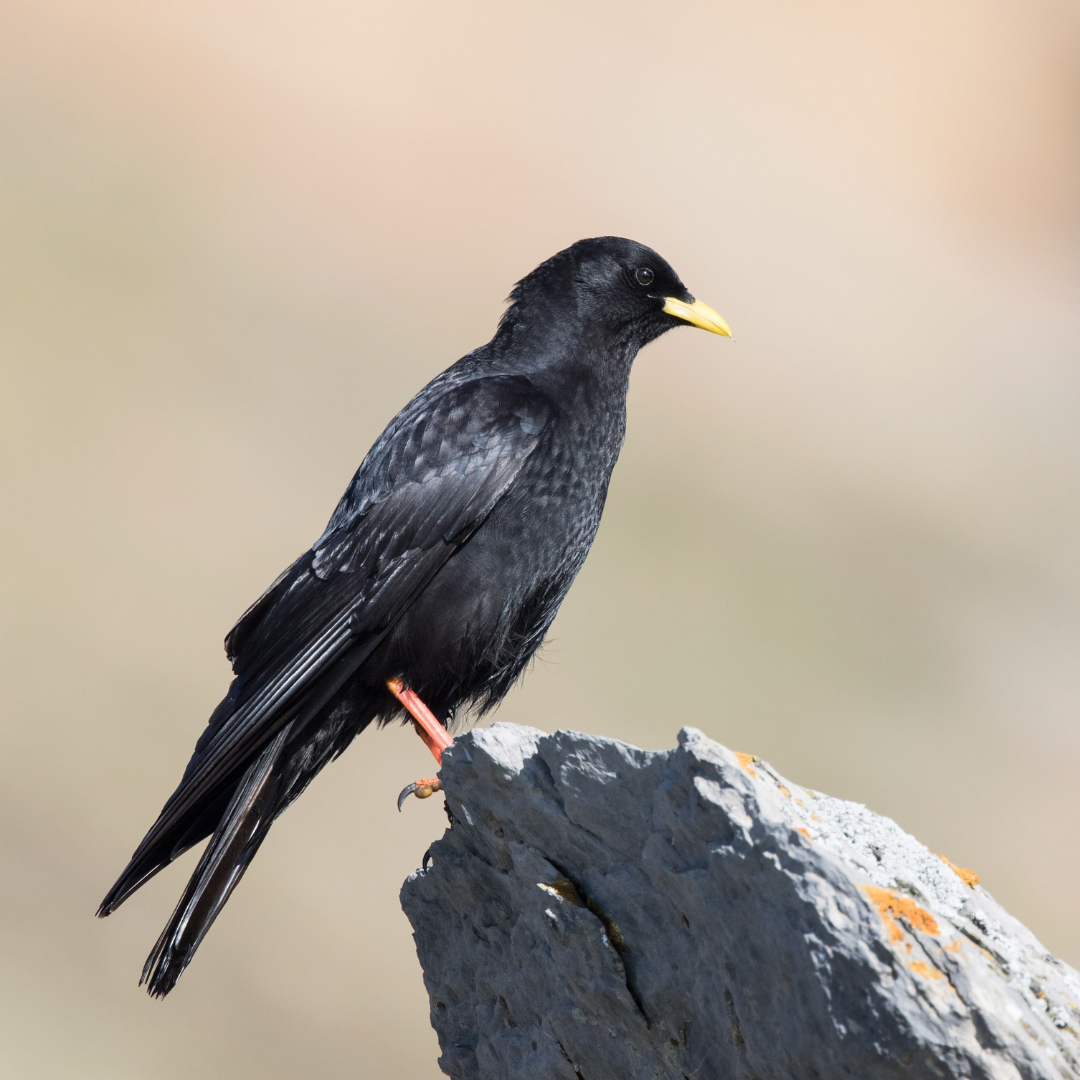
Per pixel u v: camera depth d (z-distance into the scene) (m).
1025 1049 3.14
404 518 6.36
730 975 3.55
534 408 6.62
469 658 6.47
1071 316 48.59
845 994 3.21
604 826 3.85
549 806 3.97
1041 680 31.62
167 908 18.72
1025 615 33.81
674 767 3.55
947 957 3.20
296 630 6.26
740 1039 3.62
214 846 5.85
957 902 3.67
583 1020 4.10
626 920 3.88
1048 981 3.48
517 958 4.32
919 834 25.09
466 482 6.40
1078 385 44.59
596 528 6.91
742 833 3.36
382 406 32.88
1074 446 42.38
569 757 3.85
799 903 3.26
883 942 3.17
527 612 6.68
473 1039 4.89
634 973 3.89
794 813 3.77
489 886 4.48
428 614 6.35
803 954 3.27
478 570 6.40
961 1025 3.13
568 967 4.00
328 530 6.57
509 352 7.07
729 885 3.43
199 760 5.98
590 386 6.97
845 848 3.64
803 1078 3.43
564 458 6.65
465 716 7.04
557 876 4.05
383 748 22.42
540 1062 4.35
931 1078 3.17
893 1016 3.15
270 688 6.12
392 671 6.39
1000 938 3.60
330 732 6.39
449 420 6.51
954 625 31.97
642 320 7.22
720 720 25.91
